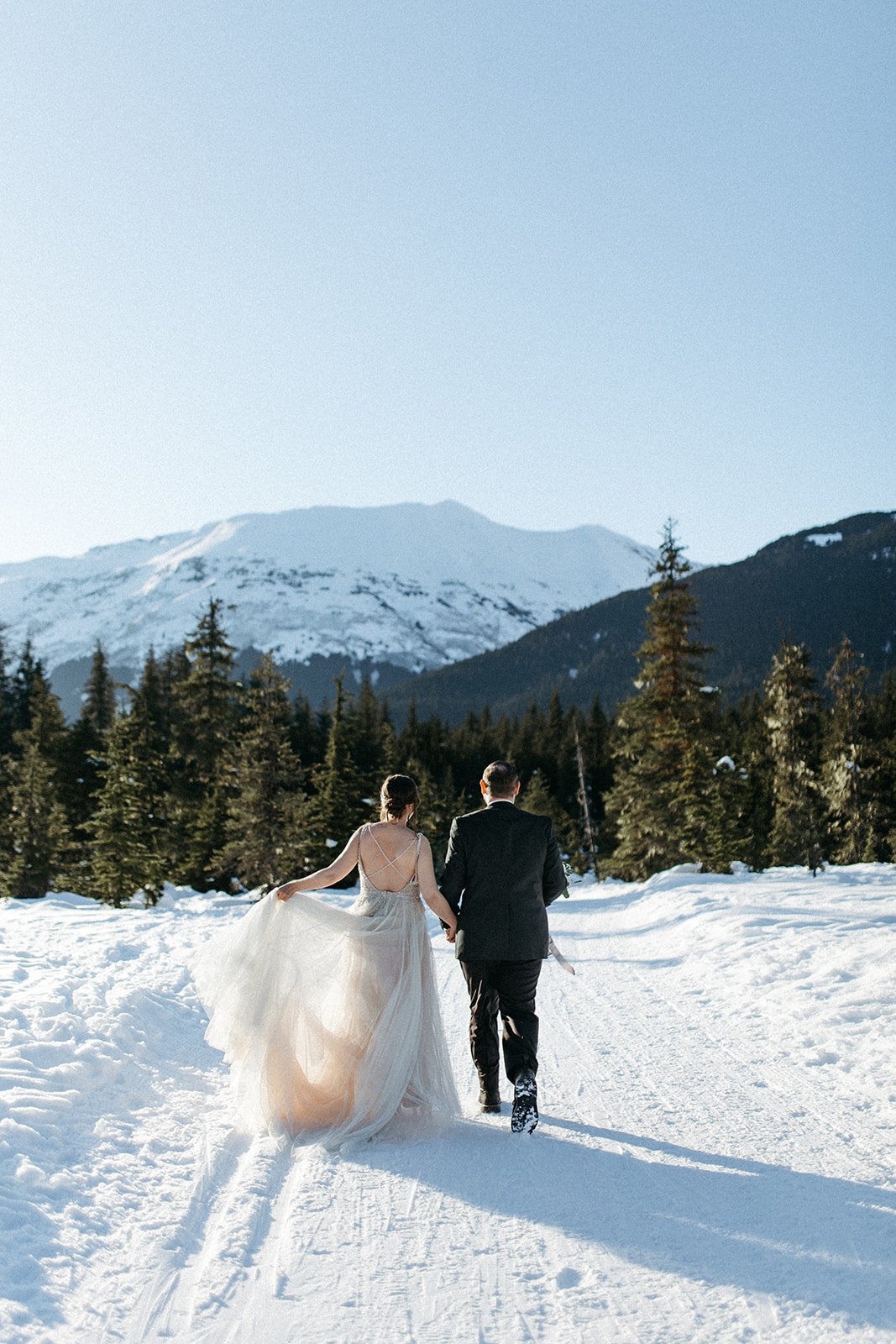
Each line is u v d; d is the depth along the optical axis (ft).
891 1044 20.33
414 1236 11.31
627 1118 16.33
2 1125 13.20
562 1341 8.85
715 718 113.80
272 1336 8.85
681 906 52.01
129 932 36.27
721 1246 10.98
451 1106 16.07
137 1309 9.30
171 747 135.74
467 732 334.24
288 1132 15.28
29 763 121.70
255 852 101.19
